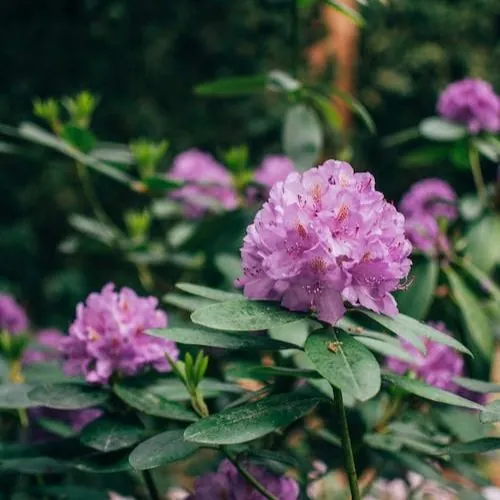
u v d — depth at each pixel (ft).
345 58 10.14
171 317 5.24
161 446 3.76
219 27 14.03
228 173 7.23
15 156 14.34
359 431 4.78
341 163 3.66
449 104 6.24
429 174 14.90
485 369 5.37
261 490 3.85
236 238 5.87
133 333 4.26
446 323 5.67
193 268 6.50
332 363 3.38
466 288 5.39
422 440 4.68
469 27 15.37
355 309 3.63
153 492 4.49
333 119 6.06
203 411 3.99
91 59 14.62
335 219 3.51
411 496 5.60
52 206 14.34
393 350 3.89
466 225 6.16
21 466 4.34
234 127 14.49
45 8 14.61
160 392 4.25
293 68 5.95
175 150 14.48
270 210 3.57
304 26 7.77
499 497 6.09
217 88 5.93
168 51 14.42
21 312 7.61
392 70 15.14
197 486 4.19
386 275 3.51
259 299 3.55
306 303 3.50
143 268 6.98
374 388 3.32
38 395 4.18
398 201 15.16
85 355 4.28
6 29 14.62
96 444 3.99
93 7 14.42
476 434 4.95
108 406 4.33
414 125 15.34
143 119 14.46
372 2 5.73
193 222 7.11
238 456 3.95
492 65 15.64
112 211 14.37
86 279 13.61
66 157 6.50
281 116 14.19
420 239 5.51
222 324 3.43
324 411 5.19
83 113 6.06
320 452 5.25
